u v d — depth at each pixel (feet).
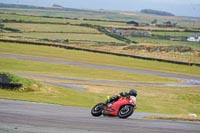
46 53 585.63
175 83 437.99
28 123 89.20
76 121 98.94
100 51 654.53
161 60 625.00
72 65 492.95
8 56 511.40
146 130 89.86
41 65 465.47
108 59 594.24
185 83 444.96
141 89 371.35
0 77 234.99
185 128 97.25
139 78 446.60
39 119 97.81
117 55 644.69
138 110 236.02
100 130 86.02
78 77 406.82
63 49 652.07
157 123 104.01
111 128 89.71
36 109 130.72
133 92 112.78
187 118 117.08
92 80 395.34
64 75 410.11
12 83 231.91
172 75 504.84
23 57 516.73
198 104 327.88
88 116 115.24
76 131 82.64
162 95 350.64
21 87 235.20
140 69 527.40
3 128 80.28
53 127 85.76
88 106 213.25
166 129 93.35
